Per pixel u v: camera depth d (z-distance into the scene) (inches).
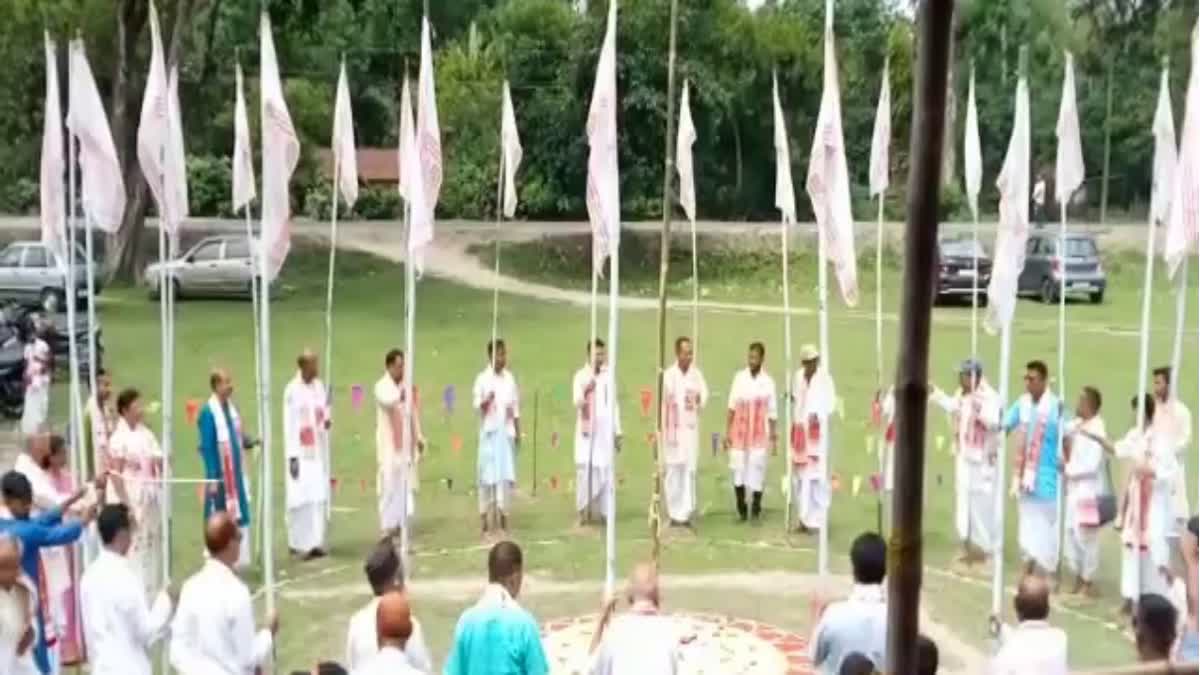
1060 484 428.1
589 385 509.4
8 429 649.0
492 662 243.0
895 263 1244.5
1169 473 381.4
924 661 200.5
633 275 1310.3
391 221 1488.7
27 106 1194.0
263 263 341.1
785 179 524.1
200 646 252.5
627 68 1338.6
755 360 516.7
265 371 341.4
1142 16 1385.3
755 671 358.3
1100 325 990.4
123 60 1107.3
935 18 63.5
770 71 1397.6
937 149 64.5
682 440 506.3
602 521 516.4
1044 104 1369.3
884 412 445.4
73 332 368.8
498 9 1568.7
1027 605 240.1
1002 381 358.9
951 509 522.9
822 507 354.0
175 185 375.2
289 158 341.1
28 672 272.8
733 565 461.7
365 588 436.8
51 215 360.2
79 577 349.4
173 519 498.9
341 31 1461.6
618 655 244.8
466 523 512.1
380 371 804.0
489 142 1448.1
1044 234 1138.7
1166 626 219.0
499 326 999.6
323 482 471.8
